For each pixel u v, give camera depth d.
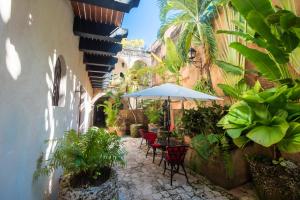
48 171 2.19
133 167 5.25
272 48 2.89
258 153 4.01
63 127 3.45
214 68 6.46
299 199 2.84
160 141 5.66
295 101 3.11
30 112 1.89
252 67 5.01
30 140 1.92
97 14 3.90
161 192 3.74
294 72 3.82
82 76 6.39
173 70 8.46
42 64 2.17
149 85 13.66
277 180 3.01
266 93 3.07
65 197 2.23
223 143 3.88
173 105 9.50
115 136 2.80
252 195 3.63
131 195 3.62
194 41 7.12
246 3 2.84
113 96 12.93
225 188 3.88
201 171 4.64
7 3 1.38
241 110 3.23
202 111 4.72
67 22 3.40
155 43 12.98
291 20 2.39
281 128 2.62
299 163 3.41
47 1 2.27
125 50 15.90
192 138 4.71
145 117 12.51
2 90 1.37
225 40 5.64
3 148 1.41
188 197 3.55
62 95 3.46
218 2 5.18
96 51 5.15
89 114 12.44
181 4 6.33
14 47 1.51
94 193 2.24
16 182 1.64
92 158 2.49
